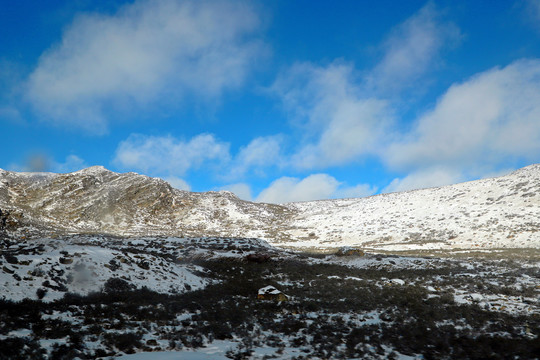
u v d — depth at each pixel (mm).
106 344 10000
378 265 33250
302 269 32438
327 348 10742
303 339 11758
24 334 10109
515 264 29906
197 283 23609
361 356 10148
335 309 16906
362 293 20875
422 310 16188
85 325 11891
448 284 23297
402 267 31891
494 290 20516
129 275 20375
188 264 30938
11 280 15344
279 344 11312
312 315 15852
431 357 10156
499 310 16188
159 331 12047
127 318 13336
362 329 13102
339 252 39562
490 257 36062
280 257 39625
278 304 18188
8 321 10914
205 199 109188
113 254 22438
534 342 11211
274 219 97812
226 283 24969
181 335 11641
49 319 11828
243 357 9781
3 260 16953
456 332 12789
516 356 10070
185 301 17359
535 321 14070
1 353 8148
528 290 20172
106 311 13797
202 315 14648
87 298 15688
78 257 20062
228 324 13586
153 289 19688
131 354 9523
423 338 12039
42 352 8695
